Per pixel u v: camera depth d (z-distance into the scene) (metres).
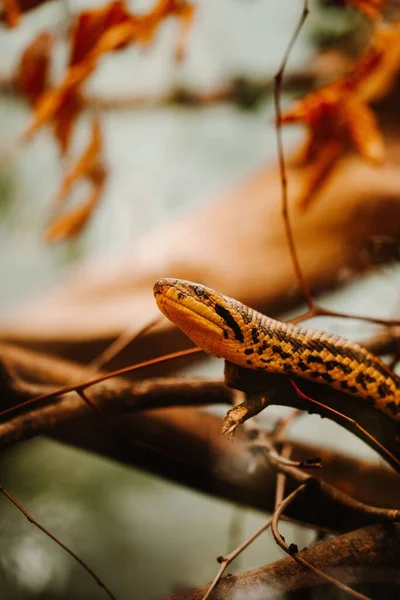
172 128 1.95
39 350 1.30
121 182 1.86
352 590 0.68
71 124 1.09
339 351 0.76
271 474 0.95
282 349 0.75
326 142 1.07
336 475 1.03
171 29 1.71
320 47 1.67
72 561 1.49
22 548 1.49
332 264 1.45
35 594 1.43
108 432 0.96
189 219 1.58
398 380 0.77
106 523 1.62
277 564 0.72
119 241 1.87
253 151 1.98
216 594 0.70
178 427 0.99
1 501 1.56
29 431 0.82
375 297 1.45
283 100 1.74
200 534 1.64
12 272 2.03
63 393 0.80
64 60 1.20
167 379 0.89
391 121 1.46
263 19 1.80
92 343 1.29
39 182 1.95
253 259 1.44
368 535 0.74
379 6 1.06
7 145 1.92
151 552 1.59
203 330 0.74
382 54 1.05
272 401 0.74
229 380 0.76
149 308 1.35
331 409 0.74
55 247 1.95
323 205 1.47
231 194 1.61
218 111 1.90
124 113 1.85
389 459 0.77
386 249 1.24
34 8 1.03
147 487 1.70
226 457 0.99
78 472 1.68
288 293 1.46
